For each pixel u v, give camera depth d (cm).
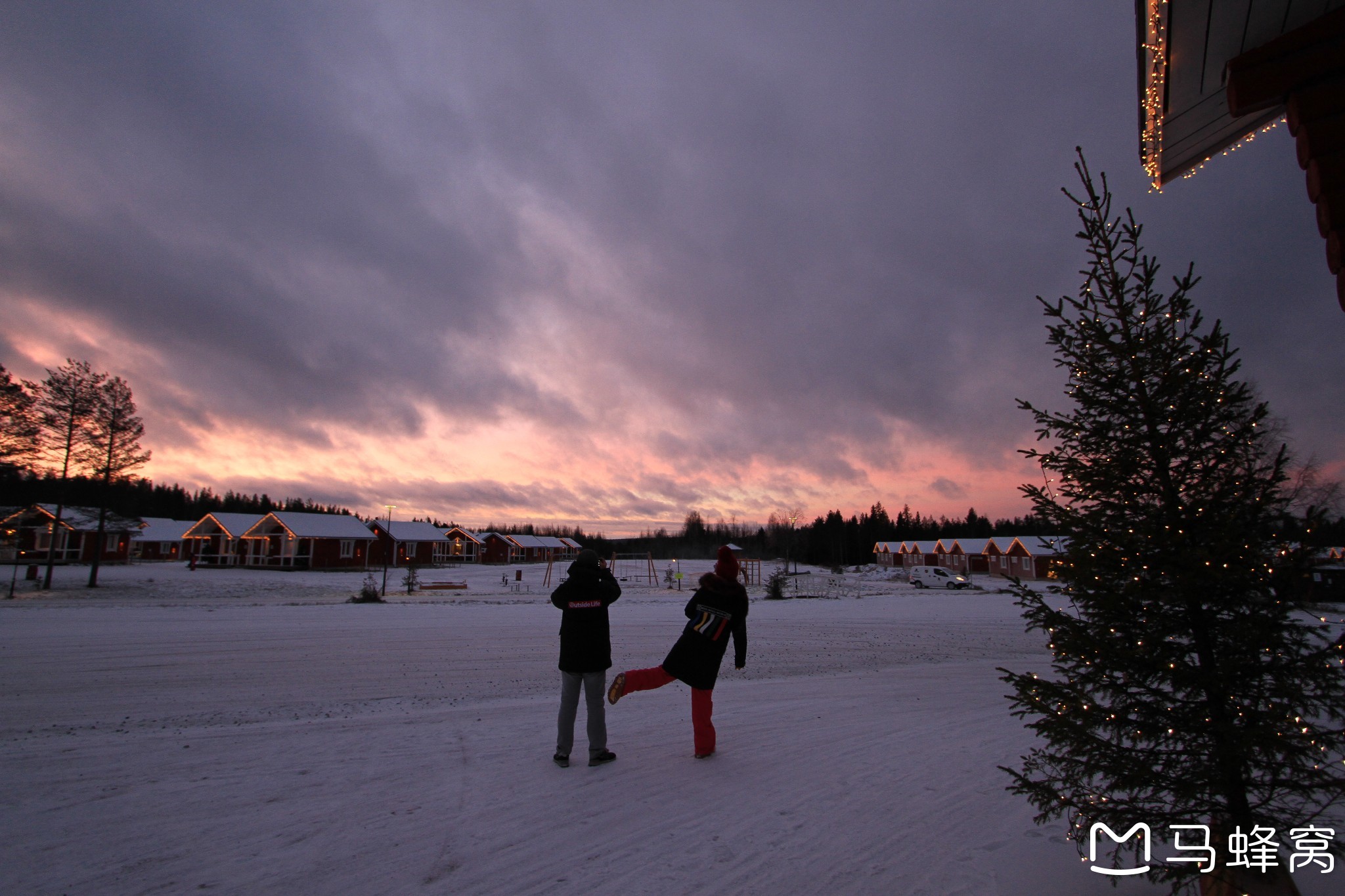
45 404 3127
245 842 382
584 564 550
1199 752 291
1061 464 339
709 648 562
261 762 543
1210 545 283
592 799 454
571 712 534
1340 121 336
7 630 1470
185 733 649
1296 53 354
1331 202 331
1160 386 314
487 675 1034
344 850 370
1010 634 1716
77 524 3588
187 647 1261
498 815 425
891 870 341
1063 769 330
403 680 978
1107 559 305
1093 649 302
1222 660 285
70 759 552
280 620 1822
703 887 324
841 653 1355
